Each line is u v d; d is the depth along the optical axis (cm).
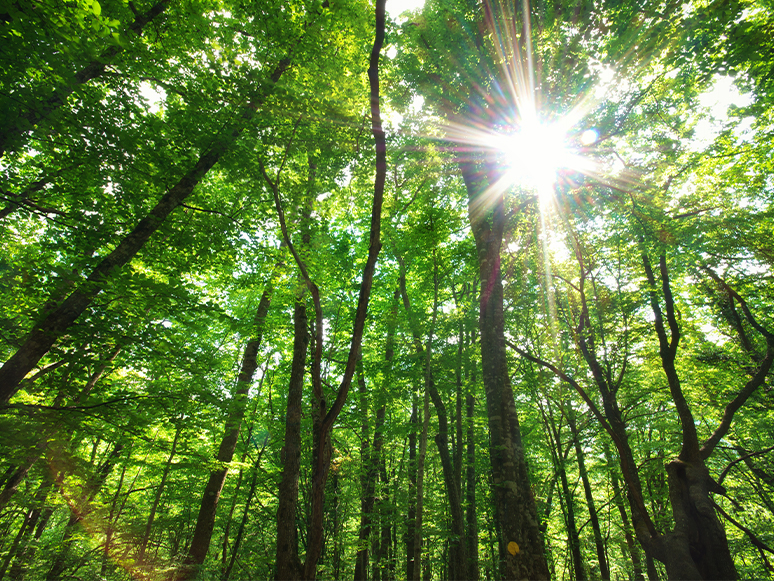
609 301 1558
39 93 593
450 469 1204
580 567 1443
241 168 802
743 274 1488
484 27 1059
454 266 1184
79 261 739
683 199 1336
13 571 975
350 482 1374
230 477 1405
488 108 1088
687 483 1019
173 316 769
